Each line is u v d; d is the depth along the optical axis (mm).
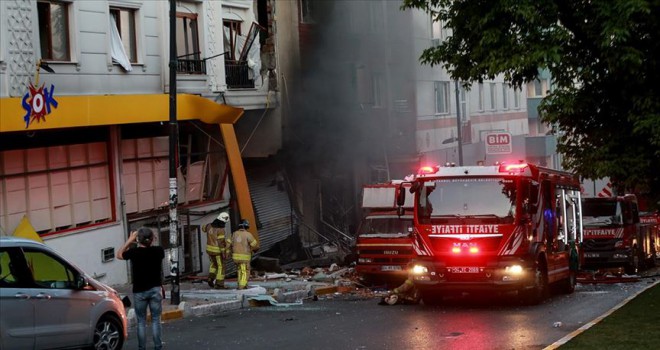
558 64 19094
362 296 28750
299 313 23219
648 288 27625
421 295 25797
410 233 31844
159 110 29141
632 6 17359
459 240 24281
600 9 17922
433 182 24844
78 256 27312
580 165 19625
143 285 16078
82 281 15812
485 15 19406
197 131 34125
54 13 26828
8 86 24578
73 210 27578
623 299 26125
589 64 18984
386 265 31672
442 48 21203
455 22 20375
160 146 31672
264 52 37969
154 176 31406
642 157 18844
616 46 17922
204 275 32688
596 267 40250
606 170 18922
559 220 27875
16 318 14398
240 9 36500
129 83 29922
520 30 19344
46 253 15383
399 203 25781
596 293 28891
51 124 24344
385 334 18812
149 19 31031
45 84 26078
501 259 24125
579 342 16391
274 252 37812
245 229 27906
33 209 26000
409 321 21141
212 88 34156
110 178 29172
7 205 25031
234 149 34219
